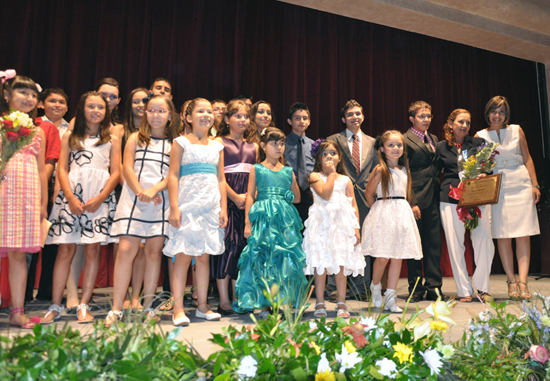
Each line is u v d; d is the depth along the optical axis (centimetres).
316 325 128
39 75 381
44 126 246
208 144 238
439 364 112
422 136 345
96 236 225
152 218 220
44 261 303
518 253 328
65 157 234
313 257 240
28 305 270
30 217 200
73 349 96
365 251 276
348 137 348
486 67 599
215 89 440
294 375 98
